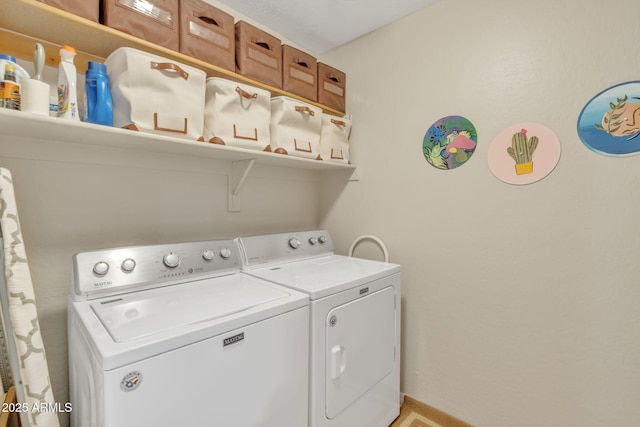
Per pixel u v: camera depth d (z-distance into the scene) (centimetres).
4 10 95
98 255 113
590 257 132
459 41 167
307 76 186
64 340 127
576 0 132
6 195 88
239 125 143
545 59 141
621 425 126
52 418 91
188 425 84
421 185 183
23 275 89
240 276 145
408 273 190
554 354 141
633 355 123
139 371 75
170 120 119
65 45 106
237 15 184
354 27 201
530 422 148
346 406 135
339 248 228
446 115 172
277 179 210
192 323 89
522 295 150
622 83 123
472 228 164
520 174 148
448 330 174
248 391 98
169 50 124
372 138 206
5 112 85
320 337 121
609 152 126
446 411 175
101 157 133
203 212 170
